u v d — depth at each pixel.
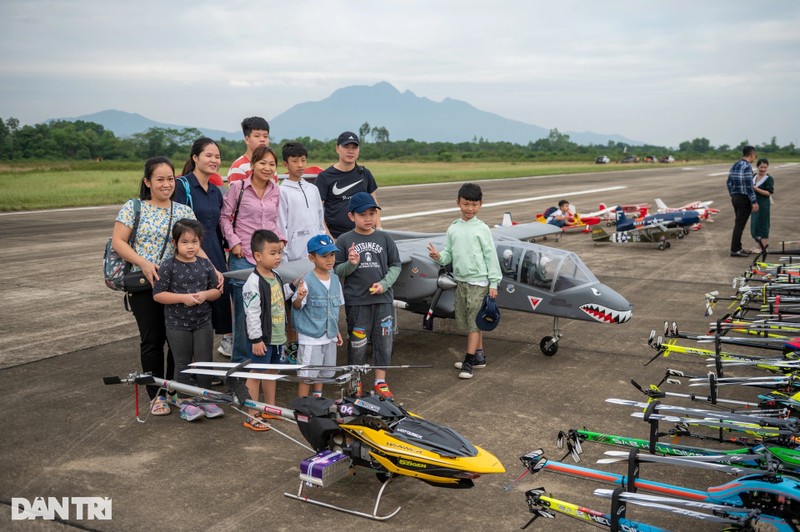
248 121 8.45
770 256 17.83
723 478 5.78
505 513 5.17
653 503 4.11
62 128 144.25
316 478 5.07
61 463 6.01
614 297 8.79
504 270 9.46
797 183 51.88
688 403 7.54
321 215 8.59
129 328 10.88
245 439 6.61
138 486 5.57
